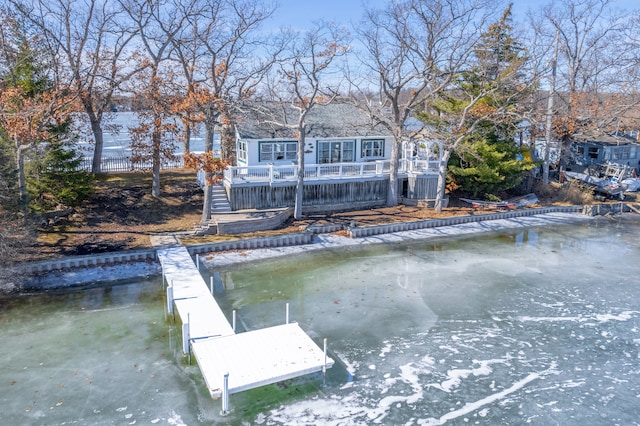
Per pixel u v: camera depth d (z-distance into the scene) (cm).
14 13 2359
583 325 1617
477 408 1173
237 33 2628
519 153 3491
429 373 1323
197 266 2044
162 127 2622
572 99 3784
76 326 1545
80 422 1089
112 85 2841
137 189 2894
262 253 2312
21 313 1633
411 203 3166
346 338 1507
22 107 2144
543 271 2141
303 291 1883
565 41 3903
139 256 2127
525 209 3222
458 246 2505
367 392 1230
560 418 1140
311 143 3078
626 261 2295
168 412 1131
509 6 3206
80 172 2552
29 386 1219
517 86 3241
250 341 1370
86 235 2314
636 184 3931
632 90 4069
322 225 2658
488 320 1650
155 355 1378
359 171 3020
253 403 1176
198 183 3048
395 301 1797
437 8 2672
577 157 4572
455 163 3256
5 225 1838
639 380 1302
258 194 2748
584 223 3058
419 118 3253
